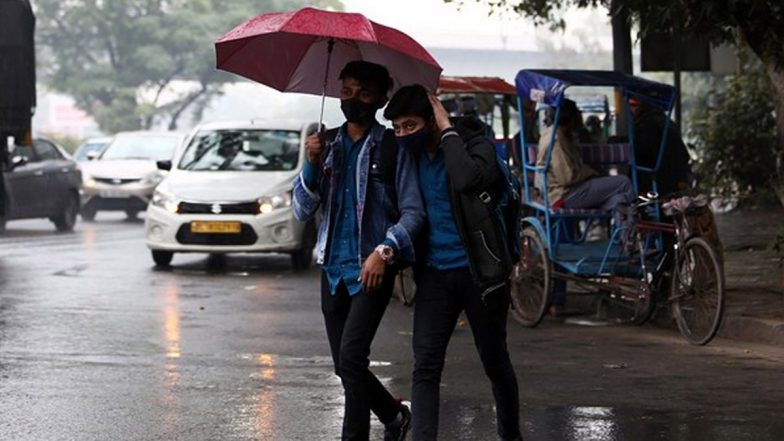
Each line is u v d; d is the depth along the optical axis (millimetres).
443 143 7938
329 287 8391
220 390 11102
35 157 30000
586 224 15617
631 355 13023
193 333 14328
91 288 18469
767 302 15328
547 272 14875
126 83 74375
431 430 8023
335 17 8125
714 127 29234
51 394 10875
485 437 9375
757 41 14445
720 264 13305
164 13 74062
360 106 8156
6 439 9336
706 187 28766
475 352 13141
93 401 10609
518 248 8305
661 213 15289
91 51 75000
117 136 37406
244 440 9328
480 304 8133
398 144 8109
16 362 12398
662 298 15180
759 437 9398
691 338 13727
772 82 14719
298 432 9570
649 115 16609
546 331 14797
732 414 10172
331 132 8422
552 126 14977
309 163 8336
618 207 14805
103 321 15164
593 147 15523
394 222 8188
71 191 31188
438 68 8406
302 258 21469
